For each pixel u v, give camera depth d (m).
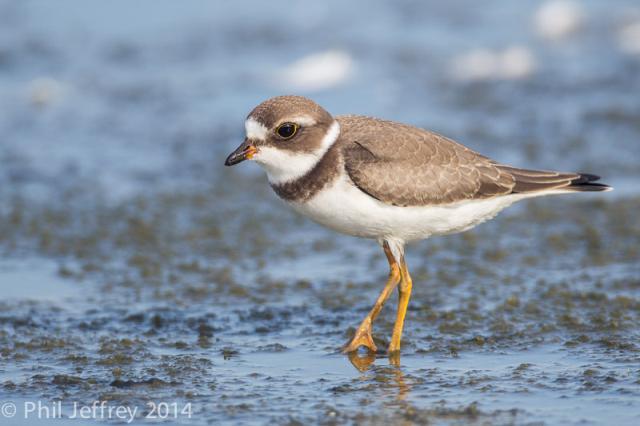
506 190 10.63
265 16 26.69
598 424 8.41
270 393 9.36
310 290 12.67
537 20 25.42
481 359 10.15
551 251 13.89
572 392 9.12
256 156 10.13
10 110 21.34
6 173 18.03
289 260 13.99
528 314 11.42
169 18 26.67
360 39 24.86
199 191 17.20
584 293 11.92
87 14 26.84
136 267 13.67
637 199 15.94
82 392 9.46
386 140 10.21
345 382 9.62
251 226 15.50
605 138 18.80
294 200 10.27
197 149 19.22
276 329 11.31
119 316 11.77
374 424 8.57
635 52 23.16
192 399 9.24
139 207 16.36
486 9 26.67
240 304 12.16
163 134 20.00
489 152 18.27
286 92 21.86
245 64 23.66
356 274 13.32
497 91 21.56
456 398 9.09
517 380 9.48
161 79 23.02
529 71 22.47
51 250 14.38
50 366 10.16
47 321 11.61
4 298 12.45
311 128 10.04
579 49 23.61
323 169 10.07
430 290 12.47
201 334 11.17
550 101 20.89
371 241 14.81
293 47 24.48
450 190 10.34
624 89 21.30
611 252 13.70
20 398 9.34
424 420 8.61
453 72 22.64
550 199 16.34
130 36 25.52
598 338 10.59
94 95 22.22
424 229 10.51
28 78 23.08
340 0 27.78
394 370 9.91
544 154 18.05
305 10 27.14
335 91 21.73
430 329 11.12
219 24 26.17
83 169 18.27
